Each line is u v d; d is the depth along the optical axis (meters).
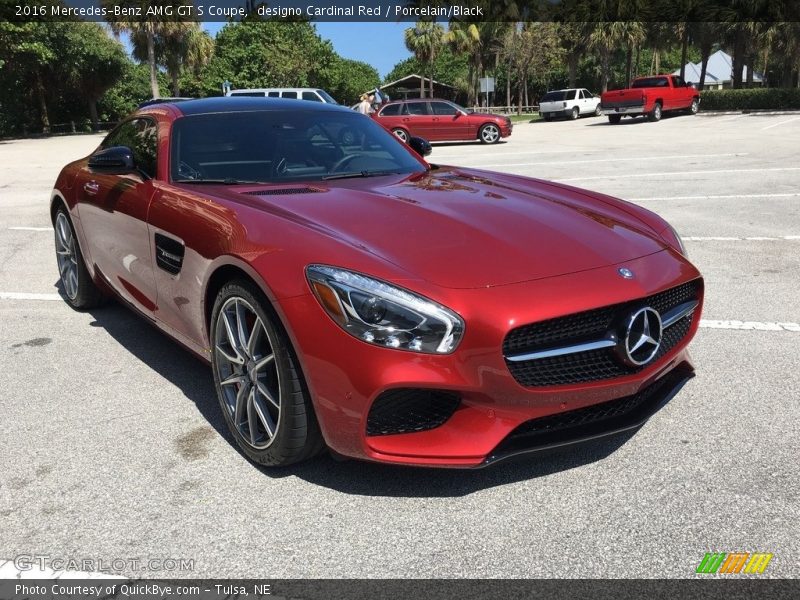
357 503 2.45
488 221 2.78
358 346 2.24
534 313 2.27
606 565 2.10
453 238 2.58
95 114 43.34
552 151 16.42
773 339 3.98
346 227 2.63
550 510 2.38
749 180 10.20
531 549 2.18
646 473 2.60
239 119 3.79
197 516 2.40
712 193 9.17
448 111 21.05
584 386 2.38
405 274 2.33
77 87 41.16
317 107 4.12
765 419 3.00
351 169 3.62
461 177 3.63
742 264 5.67
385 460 2.32
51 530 2.33
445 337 2.23
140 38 40.69
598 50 43.81
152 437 2.98
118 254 3.79
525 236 2.67
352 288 2.26
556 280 2.41
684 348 2.75
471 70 52.12
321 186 3.24
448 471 2.64
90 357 3.95
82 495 2.54
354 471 2.66
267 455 2.61
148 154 3.73
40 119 41.16
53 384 3.57
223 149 3.56
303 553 2.19
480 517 2.35
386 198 3.01
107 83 42.16
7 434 3.03
